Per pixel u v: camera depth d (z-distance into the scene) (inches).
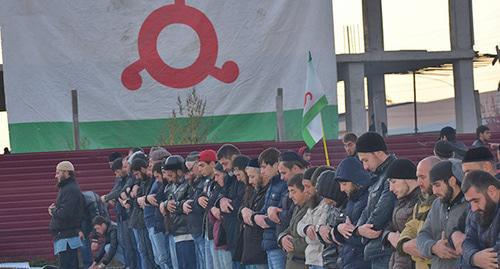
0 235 1088.8
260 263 548.1
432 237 383.9
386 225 421.1
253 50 1280.8
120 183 820.0
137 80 1270.9
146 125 1272.1
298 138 1277.1
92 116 1267.2
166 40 1275.8
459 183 374.3
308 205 485.4
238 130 1278.3
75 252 767.1
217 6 1279.5
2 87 1691.7
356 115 1498.5
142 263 783.7
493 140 1232.2
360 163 445.7
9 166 1163.3
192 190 676.7
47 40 1261.1
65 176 765.9
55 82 1263.5
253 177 550.3
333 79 1282.0
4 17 1258.6
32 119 1259.8
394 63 1571.1
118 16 1268.5
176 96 1277.1
